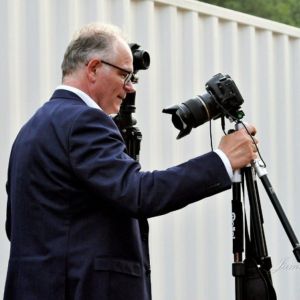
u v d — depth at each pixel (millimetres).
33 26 8992
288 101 13242
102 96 6637
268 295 6570
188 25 11336
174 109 6684
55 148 6316
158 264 10766
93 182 6184
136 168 6277
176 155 11078
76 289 6254
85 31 6660
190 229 11289
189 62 11344
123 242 6414
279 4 21609
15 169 6555
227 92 6629
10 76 8695
